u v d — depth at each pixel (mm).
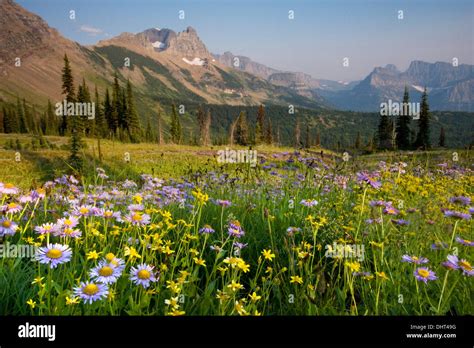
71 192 5523
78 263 3510
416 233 4531
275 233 4863
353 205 5836
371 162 8570
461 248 4039
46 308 2676
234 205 5953
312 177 7152
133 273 2770
